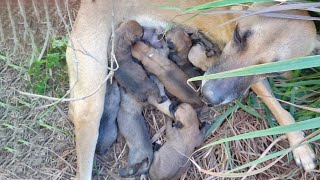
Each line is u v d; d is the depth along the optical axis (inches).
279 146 30.6
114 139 30.4
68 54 28.8
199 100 30.5
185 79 30.0
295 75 30.2
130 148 29.7
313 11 25.3
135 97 29.9
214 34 30.0
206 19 29.6
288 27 25.6
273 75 27.7
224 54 27.0
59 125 31.8
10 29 33.7
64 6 33.8
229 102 27.3
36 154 31.3
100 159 31.2
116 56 29.2
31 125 31.7
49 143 31.5
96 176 30.8
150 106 31.6
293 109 30.7
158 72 29.8
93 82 28.5
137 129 29.9
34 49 33.2
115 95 29.9
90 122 28.6
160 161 29.4
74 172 30.9
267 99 29.7
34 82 32.5
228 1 22.9
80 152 28.7
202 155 30.9
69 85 30.8
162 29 30.9
